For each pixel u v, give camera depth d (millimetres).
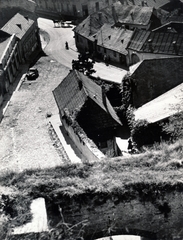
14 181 17656
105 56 69688
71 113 41844
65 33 91062
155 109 38500
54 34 91125
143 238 19891
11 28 72250
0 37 69875
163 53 59625
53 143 44094
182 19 76625
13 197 16312
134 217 17594
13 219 15164
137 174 18047
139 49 62281
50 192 16781
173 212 17688
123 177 17750
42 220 15109
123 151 39062
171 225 18016
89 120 40531
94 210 17125
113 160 19328
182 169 18406
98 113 40562
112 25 74062
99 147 40719
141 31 64562
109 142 40906
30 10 85000
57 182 17391
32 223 14945
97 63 70375
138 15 79938
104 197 16922
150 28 77625
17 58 70312
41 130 47688
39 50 80562
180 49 58844
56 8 105938
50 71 68312
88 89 43438
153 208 17469
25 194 16547
